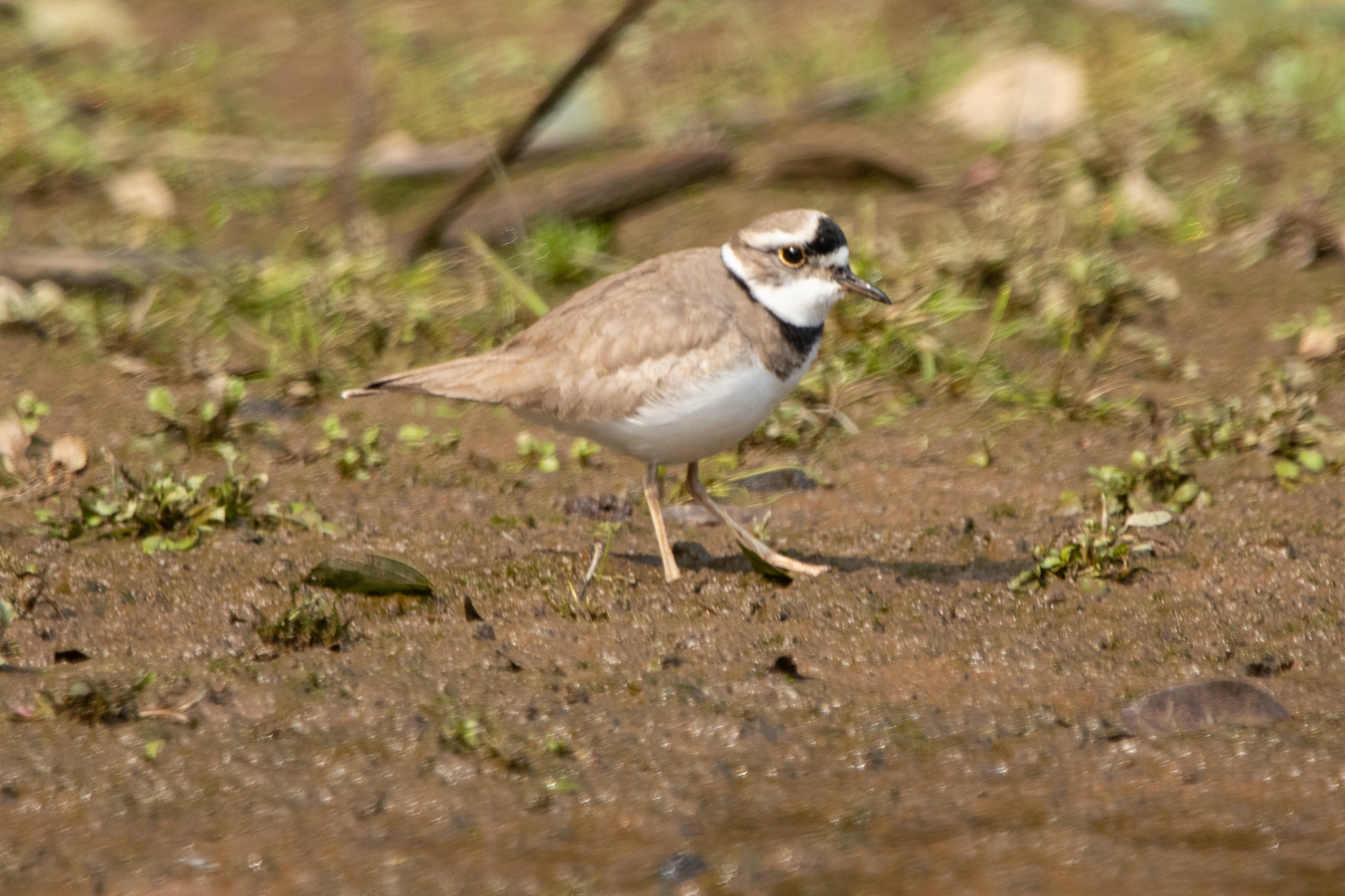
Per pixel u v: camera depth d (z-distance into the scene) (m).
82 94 18.67
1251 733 7.68
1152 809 7.14
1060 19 21.02
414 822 7.11
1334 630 8.63
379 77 19.89
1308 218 14.80
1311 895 6.46
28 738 7.67
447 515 10.74
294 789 7.34
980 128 18.03
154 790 7.31
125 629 8.79
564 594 9.27
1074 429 12.05
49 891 6.59
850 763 7.55
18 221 15.75
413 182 17.05
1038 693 8.14
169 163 17.12
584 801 7.26
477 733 7.74
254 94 19.61
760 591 9.29
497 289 14.30
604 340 9.09
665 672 8.34
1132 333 13.36
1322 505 10.48
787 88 19.38
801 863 6.77
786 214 9.31
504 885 6.63
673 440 9.20
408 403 12.69
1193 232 15.18
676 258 9.64
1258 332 13.52
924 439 11.96
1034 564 9.59
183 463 11.47
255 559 9.73
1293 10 20.47
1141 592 9.19
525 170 17.36
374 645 8.62
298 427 12.19
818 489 11.25
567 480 11.41
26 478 11.02
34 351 13.07
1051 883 6.60
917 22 21.52
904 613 8.98
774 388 9.30
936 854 6.83
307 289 13.91
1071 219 15.30
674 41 21.34
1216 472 11.16
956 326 13.73
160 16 22.16
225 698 8.03
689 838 6.97
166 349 13.12
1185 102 17.61
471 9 22.75
